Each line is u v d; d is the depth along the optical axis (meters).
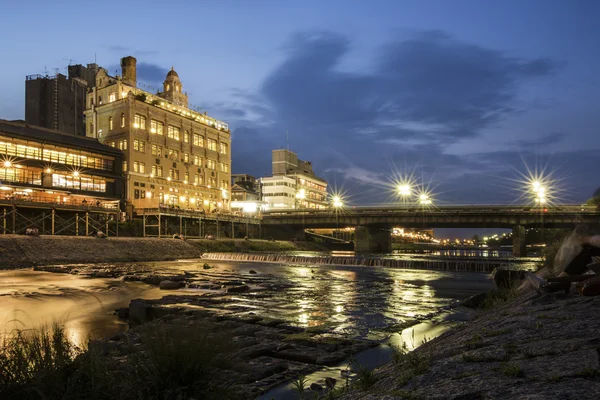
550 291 9.95
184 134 102.50
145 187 89.50
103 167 81.69
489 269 47.91
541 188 90.56
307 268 52.53
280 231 119.62
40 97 129.62
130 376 5.63
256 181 164.75
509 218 90.81
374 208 102.75
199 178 106.25
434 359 6.11
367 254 97.56
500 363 4.82
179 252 71.06
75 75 145.00
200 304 21.00
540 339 5.71
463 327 10.42
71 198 73.50
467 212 93.31
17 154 67.81
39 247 52.41
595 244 9.14
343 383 8.72
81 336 15.13
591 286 6.88
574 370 3.96
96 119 93.19
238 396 6.17
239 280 35.75
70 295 26.44
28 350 5.70
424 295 27.78
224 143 116.94
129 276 35.09
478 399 3.73
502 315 8.98
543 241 130.25
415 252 135.50
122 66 104.62
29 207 60.59
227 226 102.75
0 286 31.14
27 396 5.13
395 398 4.30
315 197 189.62
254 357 10.94
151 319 18.09
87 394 5.28
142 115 90.88
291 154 178.75
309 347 11.95
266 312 19.80
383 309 21.31
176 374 5.67
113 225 75.56
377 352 12.03
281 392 8.11
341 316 18.97
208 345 6.02
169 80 125.56
